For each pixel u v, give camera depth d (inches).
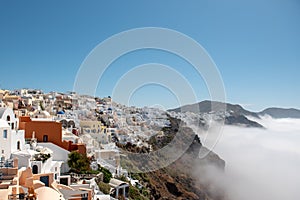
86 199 1104.8
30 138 1571.1
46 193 934.4
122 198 1574.8
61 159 1507.1
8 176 962.7
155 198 2183.8
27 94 4200.3
